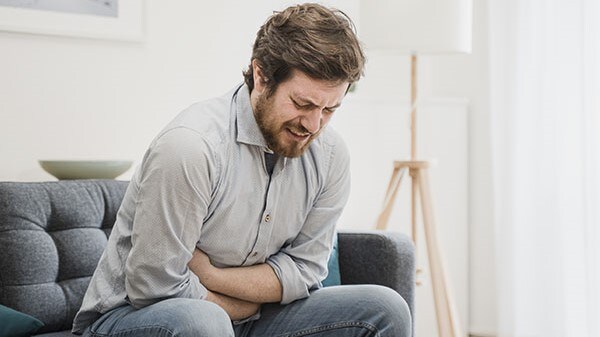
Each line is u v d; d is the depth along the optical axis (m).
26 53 3.05
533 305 3.78
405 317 2.15
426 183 3.45
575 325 3.57
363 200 4.02
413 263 2.79
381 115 4.05
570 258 3.59
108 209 2.73
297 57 1.88
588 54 3.49
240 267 2.17
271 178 2.12
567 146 3.60
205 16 3.49
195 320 1.86
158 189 1.93
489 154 4.17
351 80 1.93
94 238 2.63
